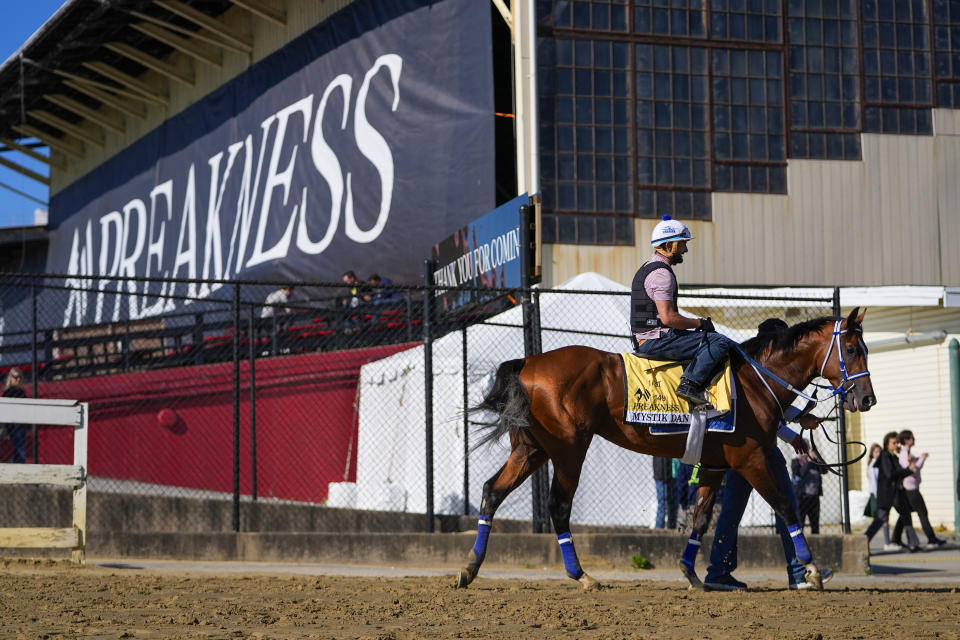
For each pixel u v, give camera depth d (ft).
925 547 60.39
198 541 46.09
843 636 23.30
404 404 57.11
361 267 83.10
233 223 102.73
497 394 31.48
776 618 26.66
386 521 52.24
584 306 55.57
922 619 26.66
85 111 125.49
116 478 73.05
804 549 32.89
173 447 70.49
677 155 73.97
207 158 109.09
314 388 64.85
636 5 74.13
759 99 76.07
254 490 54.34
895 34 79.25
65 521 56.59
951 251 78.64
